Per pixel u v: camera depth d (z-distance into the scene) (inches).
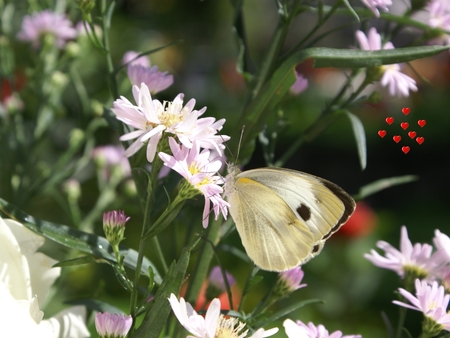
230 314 6.9
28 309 6.6
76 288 16.2
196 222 8.4
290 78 7.4
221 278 8.4
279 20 8.1
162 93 32.4
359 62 6.9
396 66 8.8
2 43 11.1
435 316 7.1
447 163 39.8
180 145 6.9
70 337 7.4
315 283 20.8
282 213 8.3
